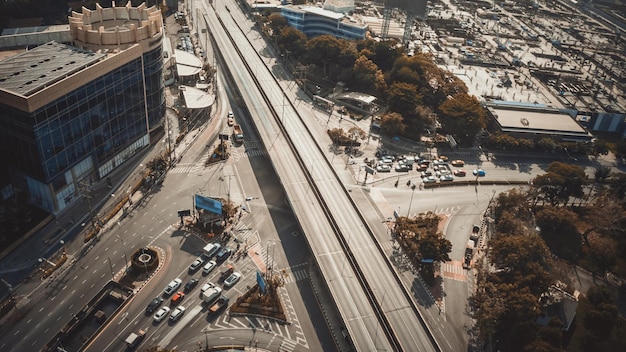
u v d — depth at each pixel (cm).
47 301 19512
